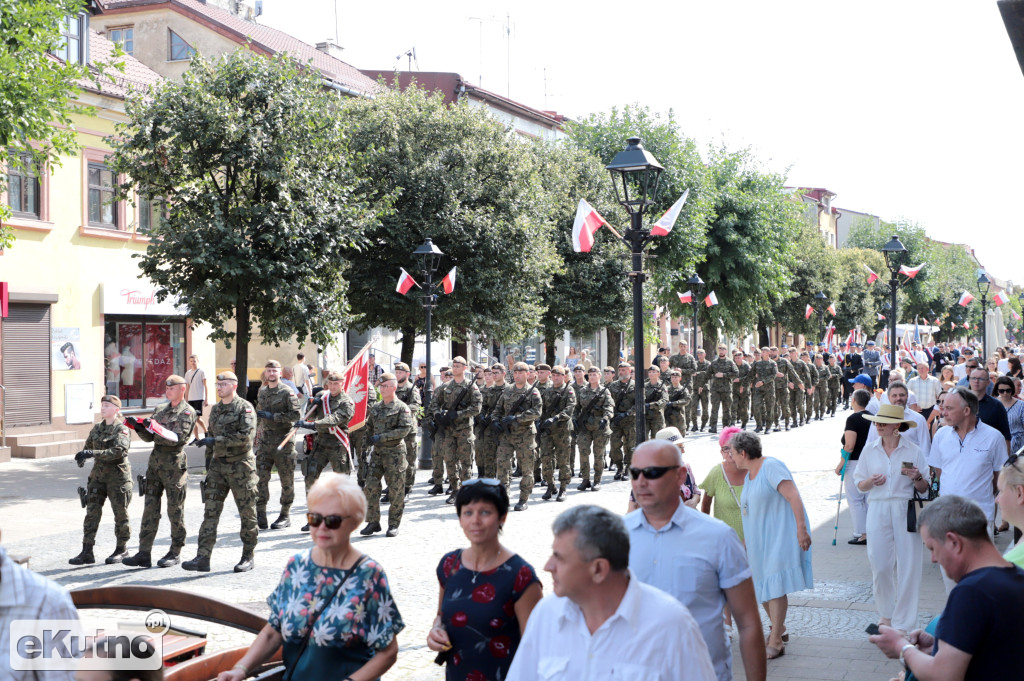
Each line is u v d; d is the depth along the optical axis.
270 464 12.61
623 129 32.66
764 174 38.59
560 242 28.02
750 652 4.19
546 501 14.72
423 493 15.66
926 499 7.29
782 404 25.89
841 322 55.88
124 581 9.53
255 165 16.95
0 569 3.10
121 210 22.62
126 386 22.92
